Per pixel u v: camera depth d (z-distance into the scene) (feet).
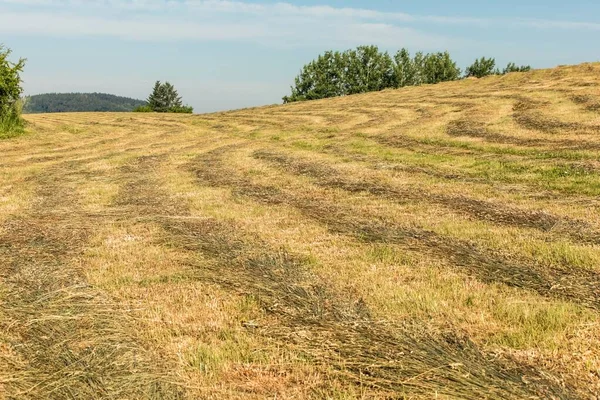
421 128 86.22
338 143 77.77
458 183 44.96
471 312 19.13
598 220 31.12
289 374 15.38
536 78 148.15
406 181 46.91
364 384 14.70
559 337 17.03
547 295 20.44
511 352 16.29
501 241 27.55
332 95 317.83
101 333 17.85
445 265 24.27
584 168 46.62
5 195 46.42
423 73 331.16
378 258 25.53
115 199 43.06
